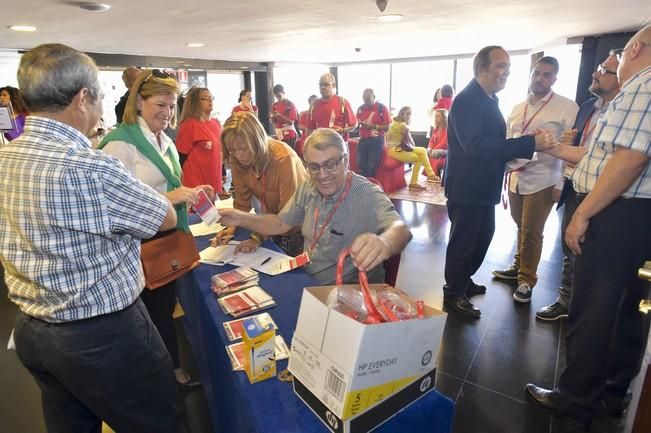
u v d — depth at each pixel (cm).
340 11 341
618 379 169
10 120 341
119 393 111
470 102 216
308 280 151
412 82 940
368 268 90
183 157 331
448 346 224
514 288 290
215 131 334
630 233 132
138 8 304
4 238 100
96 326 103
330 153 132
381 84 984
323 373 78
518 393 188
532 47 693
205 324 149
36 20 347
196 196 154
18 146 95
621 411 171
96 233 97
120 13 323
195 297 174
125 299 108
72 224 94
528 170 254
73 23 367
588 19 407
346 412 73
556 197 253
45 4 283
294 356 87
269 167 184
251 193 202
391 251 105
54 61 93
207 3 294
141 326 114
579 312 152
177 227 163
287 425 83
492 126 222
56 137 96
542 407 177
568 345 162
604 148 136
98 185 95
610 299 140
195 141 318
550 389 190
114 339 106
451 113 228
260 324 101
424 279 312
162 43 543
